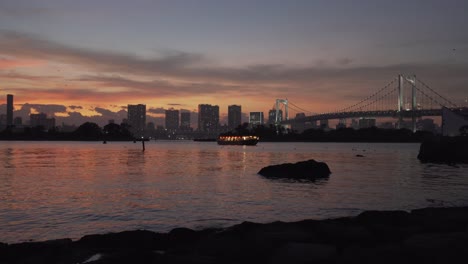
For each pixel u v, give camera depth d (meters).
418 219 16.45
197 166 58.53
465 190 31.94
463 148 71.75
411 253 11.02
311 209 23.25
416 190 31.84
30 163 62.91
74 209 22.84
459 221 16.17
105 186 33.56
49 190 30.81
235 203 25.09
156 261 11.34
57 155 91.12
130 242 14.24
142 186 33.69
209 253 12.29
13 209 22.72
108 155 94.19
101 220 20.16
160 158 81.88
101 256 12.83
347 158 85.38
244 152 121.81
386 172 49.16
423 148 77.69
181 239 14.66
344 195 28.75
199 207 23.66
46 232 17.77
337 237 13.88
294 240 13.09
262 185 34.53
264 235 13.45
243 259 11.89
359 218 16.84
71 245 13.82
